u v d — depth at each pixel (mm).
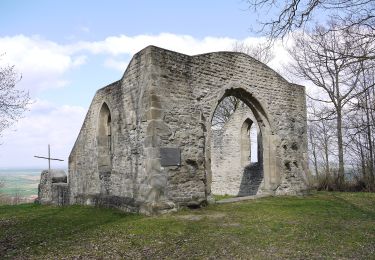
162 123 9172
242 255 5223
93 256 5387
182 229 6992
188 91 9992
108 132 12438
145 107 9258
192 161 9797
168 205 8906
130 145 10047
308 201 11383
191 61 10211
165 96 9367
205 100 10469
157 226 7328
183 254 5336
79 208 11688
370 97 8086
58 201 15141
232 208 9734
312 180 14453
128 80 10359
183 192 9461
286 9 5828
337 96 14203
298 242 5953
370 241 6020
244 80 11812
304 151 13781
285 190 12789
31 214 10945
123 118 10594
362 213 9047
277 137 12758
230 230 6871
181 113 9711
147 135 9102
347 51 6000
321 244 5816
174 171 9312
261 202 10992
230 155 17688
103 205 11312
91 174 12641
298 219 8062
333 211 9312
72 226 8180
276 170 12562
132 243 6090
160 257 5227
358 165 16453
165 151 9148
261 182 15836
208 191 10336
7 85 14047
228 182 17688
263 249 5535
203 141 10266
